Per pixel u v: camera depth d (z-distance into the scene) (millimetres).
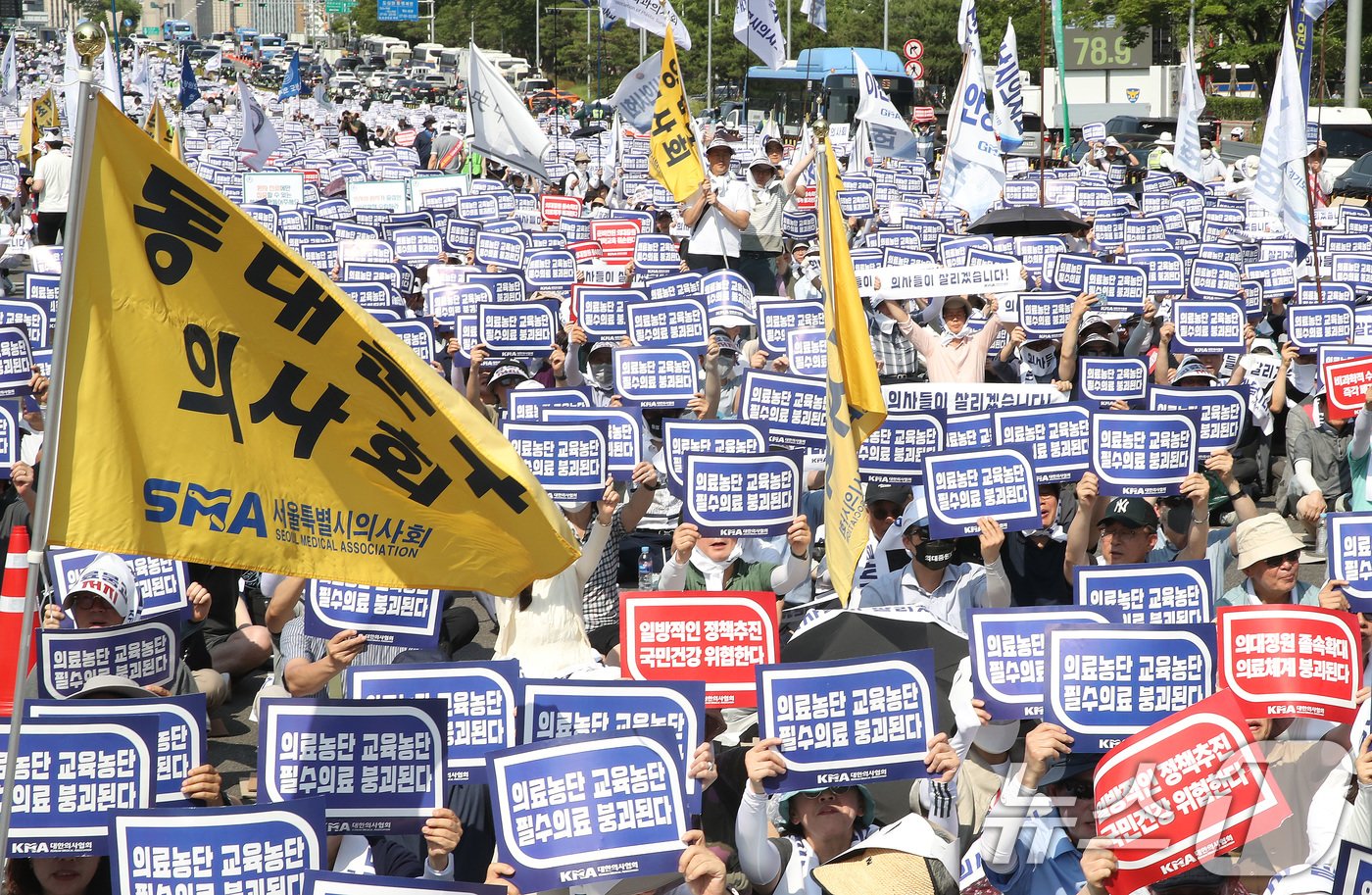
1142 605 9469
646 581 14602
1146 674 8195
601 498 11930
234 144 57656
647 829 7406
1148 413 11891
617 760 7441
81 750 7648
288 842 7266
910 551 11305
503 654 10820
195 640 12633
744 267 25547
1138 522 11109
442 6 153000
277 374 7238
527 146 29984
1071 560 11555
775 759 7664
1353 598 10062
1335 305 19328
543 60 119812
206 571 13109
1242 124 76500
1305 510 14508
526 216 34594
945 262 24531
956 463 11227
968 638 8516
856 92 64250
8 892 7723
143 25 175750
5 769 6738
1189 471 11859
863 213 35156
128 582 10859
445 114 85562
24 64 115062
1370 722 8109
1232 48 72750
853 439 9875
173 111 72938
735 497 11148
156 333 7066
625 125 62344
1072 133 74562
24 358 16172
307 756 7730
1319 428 16094
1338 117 52594
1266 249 26031
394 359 7309
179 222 7023
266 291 7148
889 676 7781
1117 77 76000
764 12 32500
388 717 7777
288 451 7289
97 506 6996
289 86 85875
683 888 7871
